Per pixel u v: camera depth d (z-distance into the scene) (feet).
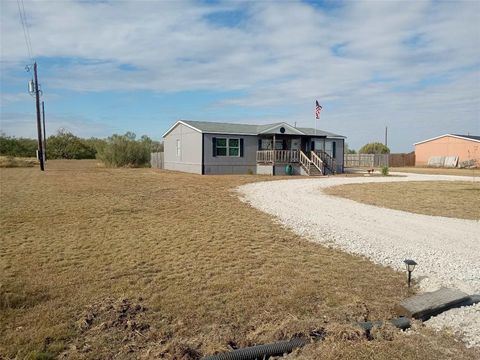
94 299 13.47
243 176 69.72
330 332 11.05
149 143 120.26
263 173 78.89
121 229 24.49
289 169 78.02
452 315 12.59
